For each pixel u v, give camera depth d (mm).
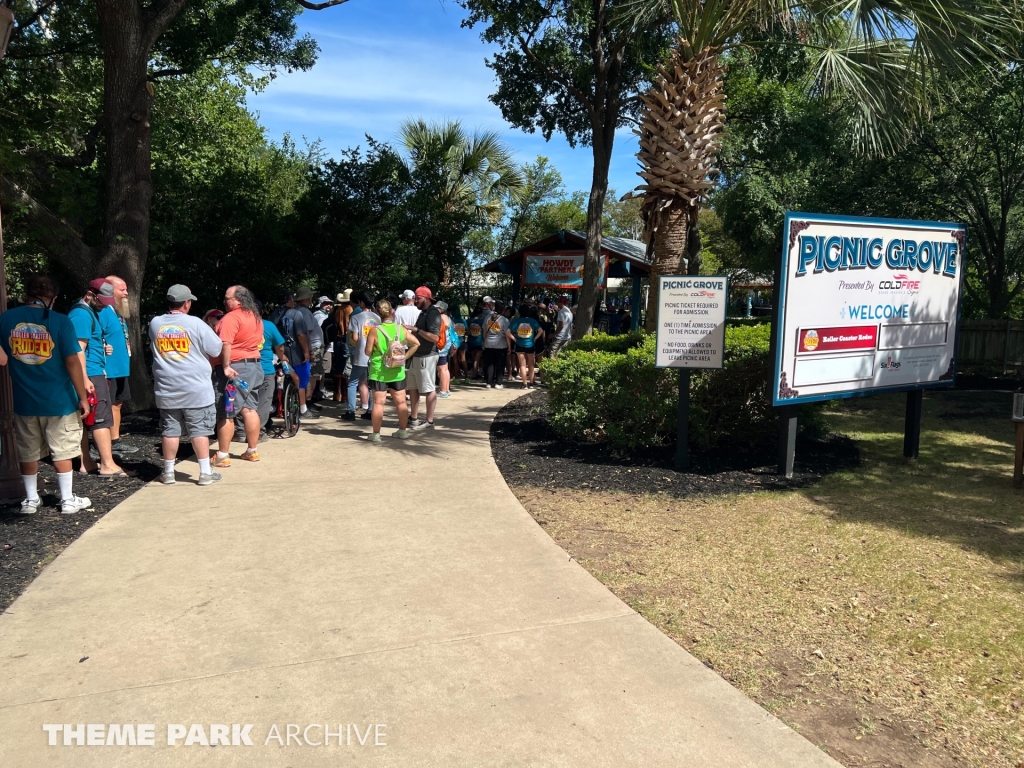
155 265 14047
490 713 3029
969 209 18062
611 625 3857
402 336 8539
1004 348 16547
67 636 3631
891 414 11062
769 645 3705
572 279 18594
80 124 13422
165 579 4363
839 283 6949
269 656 3461
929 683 3367
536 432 9133
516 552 4906
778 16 7973
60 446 5559
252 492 6328
